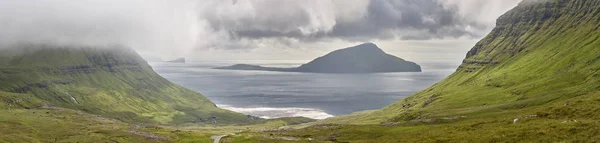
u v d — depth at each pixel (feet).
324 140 423.23
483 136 255.70
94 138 641.40
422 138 300.81
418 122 489.26
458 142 254.88
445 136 289.53
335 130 494.59
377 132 433.48
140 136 643.45
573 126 222.69
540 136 222.48
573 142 198.70
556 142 205.26
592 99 290.97
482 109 543.80
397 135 363.97
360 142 359.25
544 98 548.31
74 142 608.60
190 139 517.96
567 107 284.41
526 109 449.89
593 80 587.68
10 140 604.08
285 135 509.35
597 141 189.88
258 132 610.65
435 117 524.52
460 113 525.34
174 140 563.89
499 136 243.40
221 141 461.78
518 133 239.91
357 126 507.30
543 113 289.33
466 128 305.12
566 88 601.21
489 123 308.81
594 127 211.20
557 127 230.27
